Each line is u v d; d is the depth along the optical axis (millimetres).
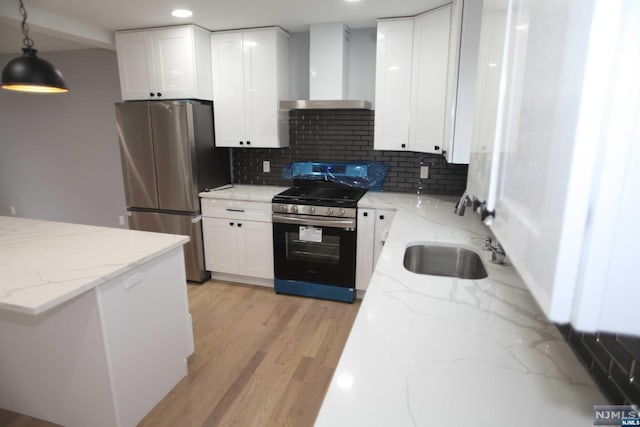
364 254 3059
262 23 3104
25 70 2012
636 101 339
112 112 4418
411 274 1491
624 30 330
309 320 2859
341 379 842
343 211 2977
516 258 531
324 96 3215
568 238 382
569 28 377
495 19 738
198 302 3158
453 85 2182
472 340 1005
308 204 3061
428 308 1192
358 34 3293
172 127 3236
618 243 373
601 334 836
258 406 1978
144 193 3488
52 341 1700
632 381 724
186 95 3281
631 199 361
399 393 799
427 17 2705
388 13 2820
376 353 940
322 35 3113
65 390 1759
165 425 1843
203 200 3420
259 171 3789
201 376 2203
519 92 557
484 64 841
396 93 3006
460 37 2107
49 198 4953
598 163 357
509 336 1027
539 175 450
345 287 3121
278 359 2373
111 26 3211
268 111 3320
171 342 2057
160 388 1992
